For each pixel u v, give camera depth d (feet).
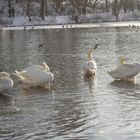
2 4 363.56
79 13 369.71
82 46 135.64
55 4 380.99
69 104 54.80
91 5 415.03
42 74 65.82
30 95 61.05
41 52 118.42
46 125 46.24
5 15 354.13
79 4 369.71
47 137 42.42
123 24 304.09
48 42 158.51
